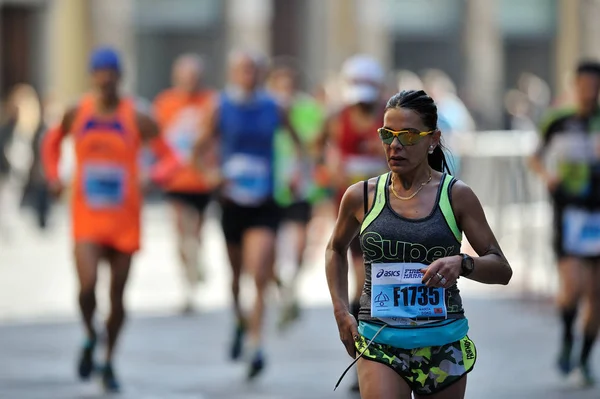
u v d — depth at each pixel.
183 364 29.78
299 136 30.20
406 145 15.75
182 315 37.09
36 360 30.12
